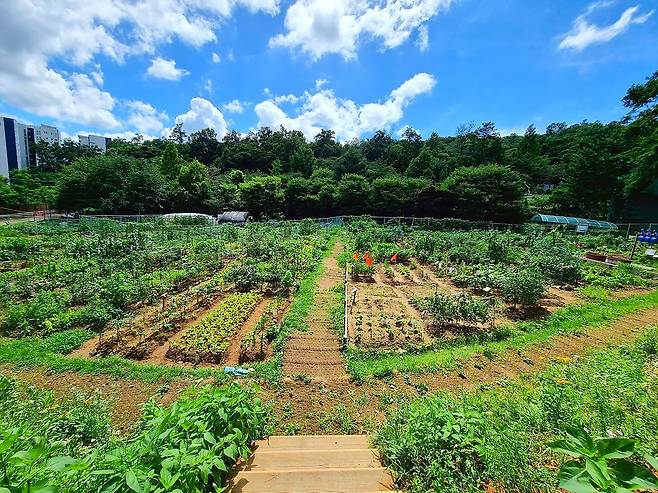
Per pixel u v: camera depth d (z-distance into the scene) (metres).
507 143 79.81
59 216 39.69
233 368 7.23
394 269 17.22
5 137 85.06
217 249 18.83
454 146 70.00
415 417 3.51
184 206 46.12
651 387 4.27
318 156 94.88
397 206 41.91
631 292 13.55
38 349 8.00
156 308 11.12
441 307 9.89
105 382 6.72
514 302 11.52
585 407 3.89
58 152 86.50
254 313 10.82
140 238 19.81
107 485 2.06
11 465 1.89
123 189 41.16
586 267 16.88
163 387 6.50
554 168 61.34
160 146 90.75
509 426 3.46
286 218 46.12
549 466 2.79
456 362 7.34
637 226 33.50
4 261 16.36
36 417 3.98
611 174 37.91
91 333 9.11
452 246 20.47
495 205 36.84
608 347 7.76
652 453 2.61
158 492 2.03
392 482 2.98
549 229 32.97
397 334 9.39
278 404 5.96
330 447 4.11
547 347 8.02
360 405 5.95
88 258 16.69
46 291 11.91
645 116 30.12
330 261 19.11
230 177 56.59
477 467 2.82
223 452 2.76
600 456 2.11
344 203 44.06
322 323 9.93
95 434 4.10
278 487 2.91
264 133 98.19
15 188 47.28
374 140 86.62
